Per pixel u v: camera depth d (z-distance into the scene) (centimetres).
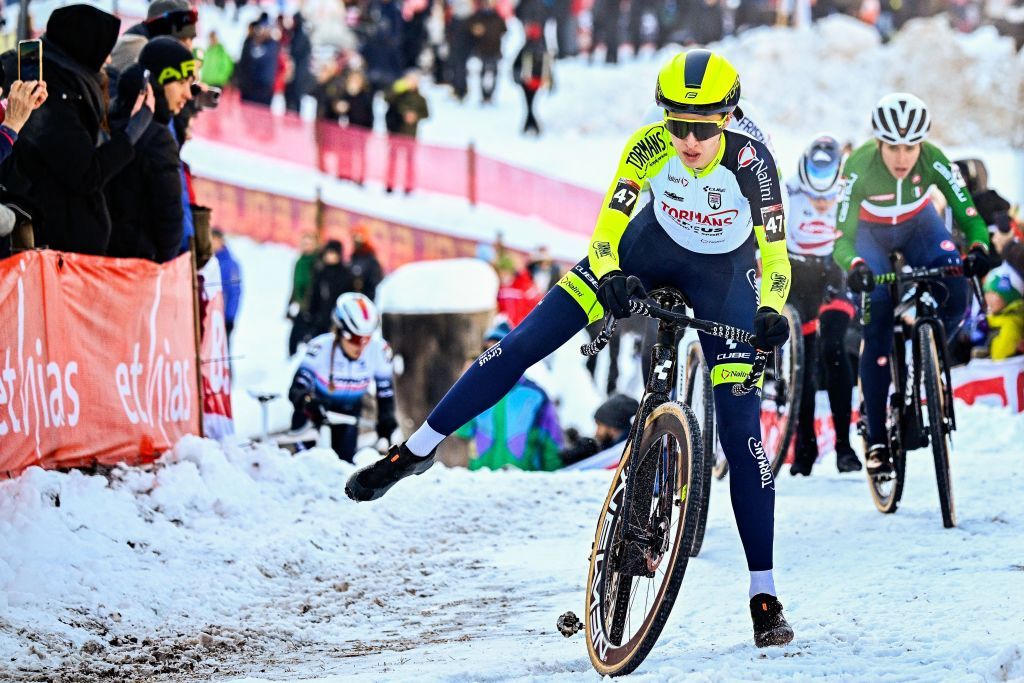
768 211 1084
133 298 1698
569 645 1152
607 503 1098
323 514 1723
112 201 1734
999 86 6638
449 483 1945
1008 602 1204
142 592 1328
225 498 1670
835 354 1972
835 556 1464
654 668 1024
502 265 4222
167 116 1789
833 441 2305
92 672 1109
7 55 1606
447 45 7031
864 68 6831
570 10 7481
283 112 6306
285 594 1430
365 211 5428
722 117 1042
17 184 1531
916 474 1927
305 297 4153
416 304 3011
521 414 2384
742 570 1420
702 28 7238
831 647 1079
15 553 1301
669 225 1135
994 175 6053
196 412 1895
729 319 1137
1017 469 1906
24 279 1459
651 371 1093
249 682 1021
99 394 1620
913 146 1673
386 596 1425
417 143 5788
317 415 2281
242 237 5500
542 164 6188
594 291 1088
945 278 1702
